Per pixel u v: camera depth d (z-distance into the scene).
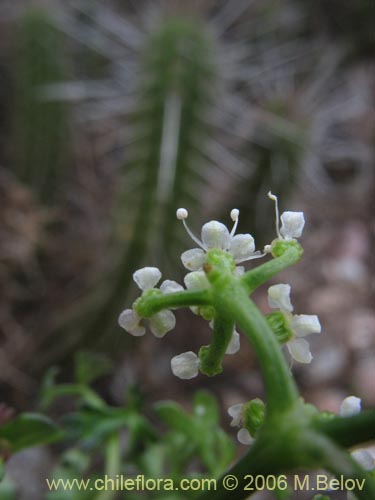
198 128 0.07
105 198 0.09
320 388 0.08
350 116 0.10
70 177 0.09
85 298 0.07
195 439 0.05
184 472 0.06
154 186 0.07
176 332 0.08
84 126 0.09
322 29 0.12
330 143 0.10
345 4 0.12
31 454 0.06
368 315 0.08
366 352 0.08
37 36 0.08
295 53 0.11
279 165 0.07
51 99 0.08
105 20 0.09
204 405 0.05
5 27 0.10
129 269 0.07
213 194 0.08
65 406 0.07
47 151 0.08
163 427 0.07
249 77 0.09
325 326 0.08
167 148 0.07
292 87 0.10
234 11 0.10
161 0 0.08
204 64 0.07
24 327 0.08
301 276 0.09
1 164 0.09
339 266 0.09
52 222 0.08
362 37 0.11
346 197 0.10
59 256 0.08
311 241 0.09
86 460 0.05
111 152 0.09
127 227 0.07
